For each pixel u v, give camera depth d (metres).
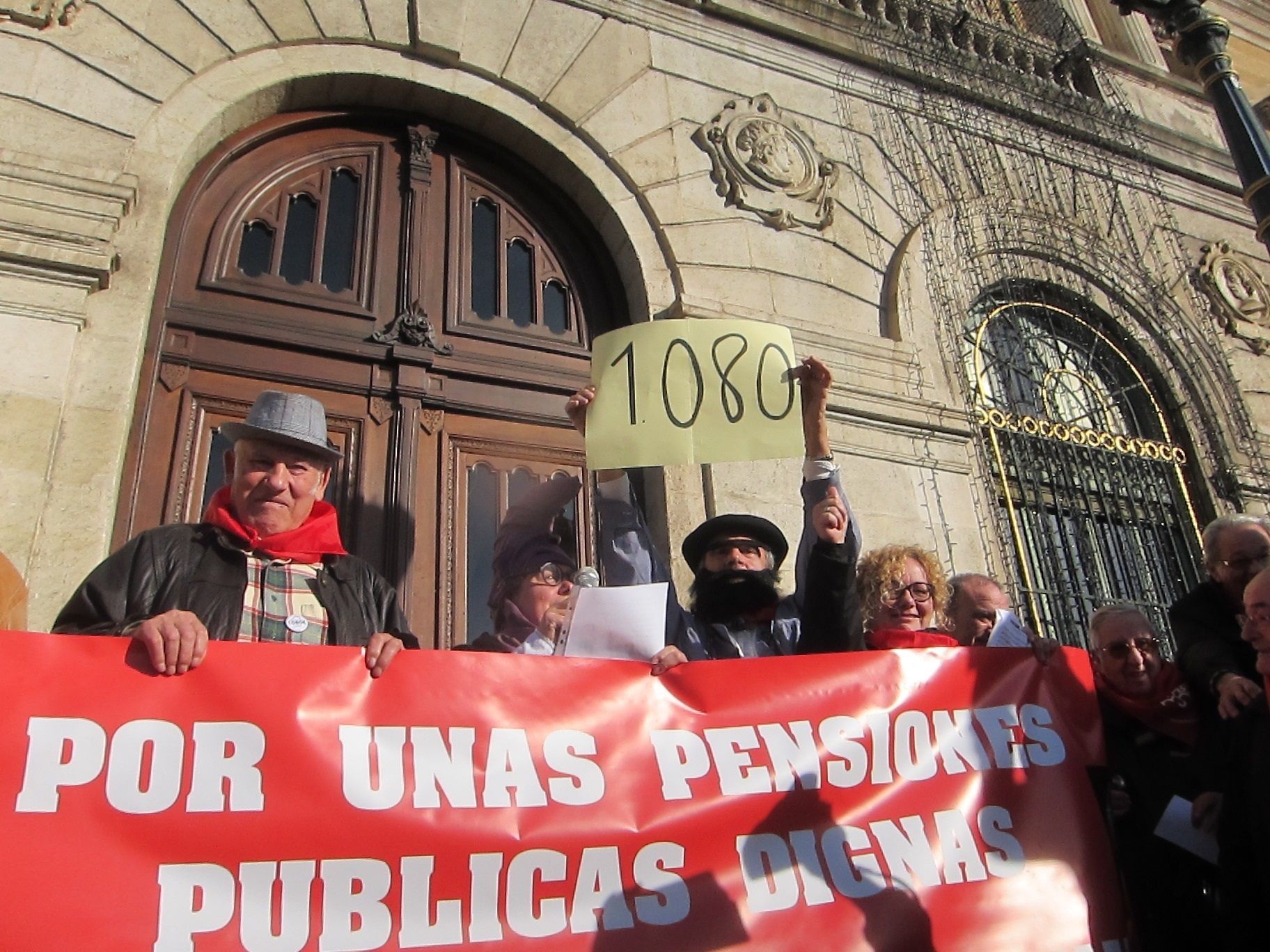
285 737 1.92
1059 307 6.94
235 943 1.72
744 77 6.22
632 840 2.07
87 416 3.62
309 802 1.88
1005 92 7.40
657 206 5.41
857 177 6.29
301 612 2.39
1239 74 10.70
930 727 2.45
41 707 1.77
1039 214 6.99
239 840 1.80
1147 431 6.95
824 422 2.80
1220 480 6.79
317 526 2.54
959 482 5.48
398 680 2.07
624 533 2.86
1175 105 8.76
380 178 5.02
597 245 5.46
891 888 2.20
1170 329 7.20
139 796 1.77
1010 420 6.12
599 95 5.59
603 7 5.88
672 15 6.14
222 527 2.43
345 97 5.02
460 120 5.26
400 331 4.60
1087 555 6.07
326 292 4.59
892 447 5.34
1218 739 2.50
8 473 3.36
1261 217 4.24
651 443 2.72
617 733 2.19
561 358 5.05
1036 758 2.50
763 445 2.71
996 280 6.52
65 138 4.06
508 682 2.16
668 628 2.77
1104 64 8.40
